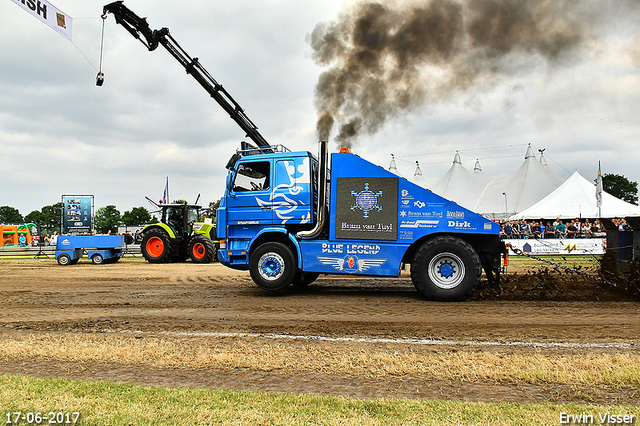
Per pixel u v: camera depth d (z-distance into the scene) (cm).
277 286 718
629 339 441
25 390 303
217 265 1480
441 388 311
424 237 693
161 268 1355
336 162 700
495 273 697
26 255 2225
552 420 253
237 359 376
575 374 331
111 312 612
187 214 1677
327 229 717
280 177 742
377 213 683
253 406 273
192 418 255
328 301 684
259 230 757
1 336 473
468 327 498
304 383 322
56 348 412
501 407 272
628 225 738
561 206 2416
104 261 1667
